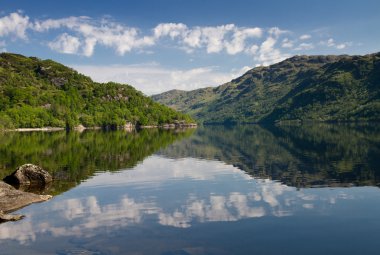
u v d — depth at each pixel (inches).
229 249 817.5
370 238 877.2
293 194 1385.3
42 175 1684.3
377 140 4003.4
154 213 1133.7
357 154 2711.6
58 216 1107.3
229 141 4658.0
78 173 1978.3
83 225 1011.9
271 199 1305.4
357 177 1747.0
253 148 3545.8
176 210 1168.2
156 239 887.7
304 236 896.9
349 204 1208.2
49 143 4165.8
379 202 1227.9
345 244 840.9
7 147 3565.5
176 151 3348.9
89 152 3117.6
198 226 988.6
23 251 822.5
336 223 998.4
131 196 1392.7
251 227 971.9
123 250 819.4
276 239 878.4
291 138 4936.0
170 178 1822.1
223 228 966.4
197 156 2908.5
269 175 1879.9
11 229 979.9
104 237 908.0
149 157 2819.9
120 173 1988.2
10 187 1344.7
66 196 1396.4
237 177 1838.1
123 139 5103.3
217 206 1214.9
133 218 1079.6
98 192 1471.5
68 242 876.0
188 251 808.3
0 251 823.7
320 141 4143.7
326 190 1451.8
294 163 2330.2
